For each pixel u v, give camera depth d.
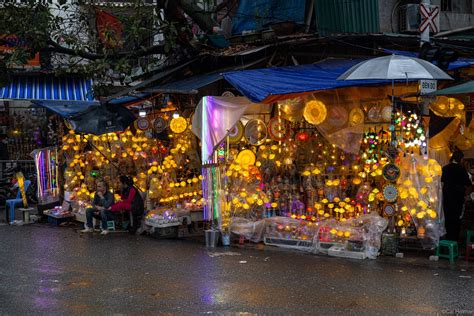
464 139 13.38
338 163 12.95
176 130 13.88
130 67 15.15
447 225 11.66
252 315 7.39
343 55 13.91
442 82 12.80
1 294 8.50
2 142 22.16
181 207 14.30
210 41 15.30
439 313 7.41
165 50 15.05
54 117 17.72
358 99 12.36
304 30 15.32
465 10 17.89
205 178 12.51
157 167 14.63
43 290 8.70
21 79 18.28
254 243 12.60
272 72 12.62
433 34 15.00
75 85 18.33
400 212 11.17
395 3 15.52
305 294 8.36
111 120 14.47
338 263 10.53
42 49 15.84
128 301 8.07
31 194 20.70
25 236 13.91
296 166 13.16
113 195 14.64
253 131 12.88
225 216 12.53
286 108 12.67
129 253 11.60
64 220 16.03
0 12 15.02
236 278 9.35
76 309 7.71
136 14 15.29
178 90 12.76
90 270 10.02
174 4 15.48
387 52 13.27
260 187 12.78
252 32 16.05
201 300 8.09
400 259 10.80
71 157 16.59
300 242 11.85
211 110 12.24
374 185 11.95
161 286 8.88
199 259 10.95
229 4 18.27
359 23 14.70
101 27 16.20
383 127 12.09
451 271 9.84
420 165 11.01
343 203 11.83
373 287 8.74
